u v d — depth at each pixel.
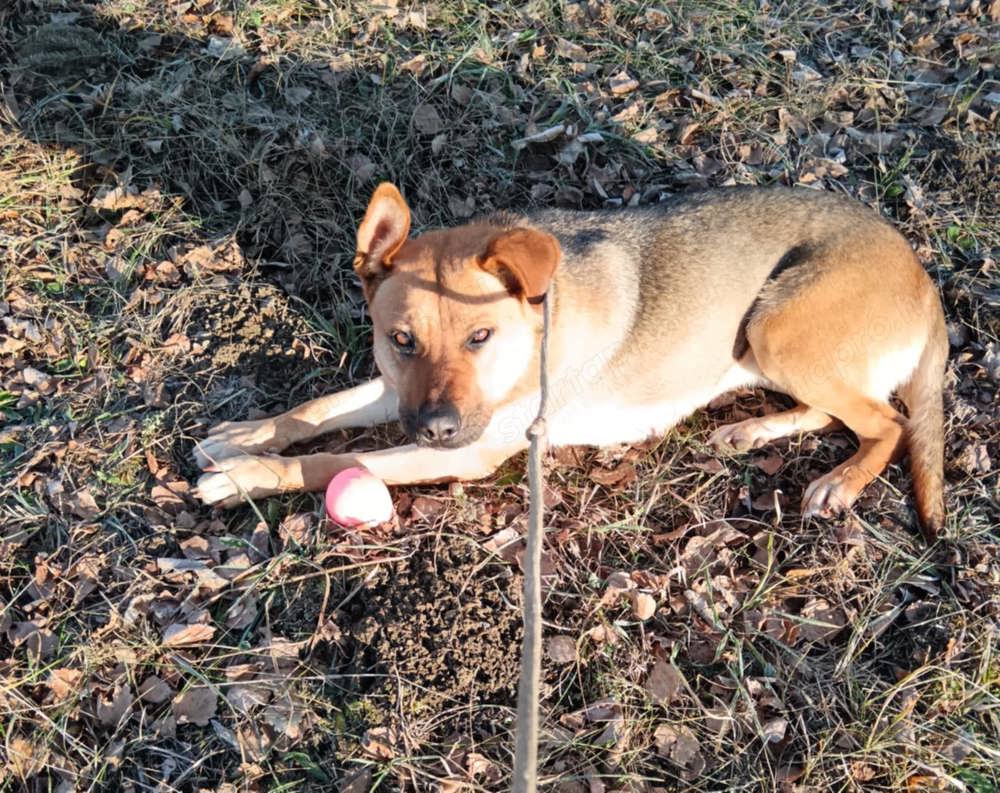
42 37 1.64
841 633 1.27
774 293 1.37
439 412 1.19
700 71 1.77
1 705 1.17
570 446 1.45
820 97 1.74
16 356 1.42
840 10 1.88
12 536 1.27
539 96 1.72
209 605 1.25
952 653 1.24
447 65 1.71
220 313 1.46
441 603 1.24
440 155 1.64
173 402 1.40
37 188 1.54
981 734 1.20
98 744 1.17
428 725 1.19
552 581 1.29
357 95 1.67
